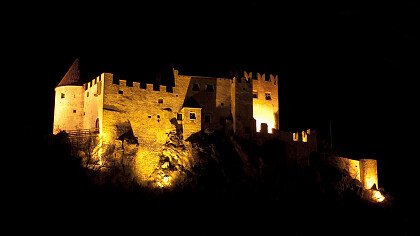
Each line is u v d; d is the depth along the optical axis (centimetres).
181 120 7500
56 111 7575
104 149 6869
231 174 7144
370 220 7325
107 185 6462
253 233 6400
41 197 5944
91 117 7325
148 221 6066
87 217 5872
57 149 6738
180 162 7156
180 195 6681
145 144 7175
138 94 7306
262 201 6975
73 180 6338
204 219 6378
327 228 6894
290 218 6862
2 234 5328
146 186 6769
